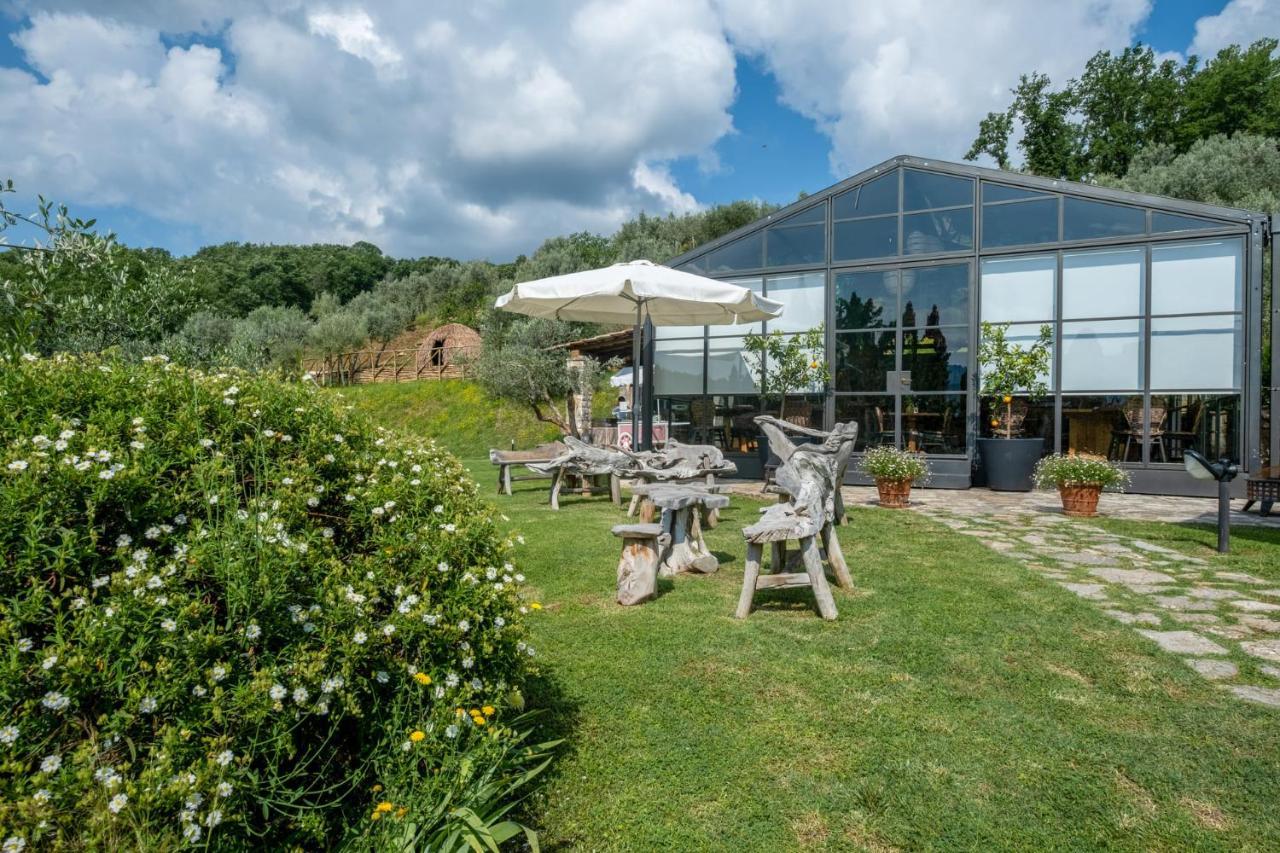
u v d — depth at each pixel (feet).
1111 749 8.47
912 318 36.52
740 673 10.67
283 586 5.63
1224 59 88.07
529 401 53.62
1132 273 32.37
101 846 4.20
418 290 131.03
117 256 15.24
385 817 5.77
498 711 7.27
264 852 5.33
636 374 29.07
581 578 16.24
